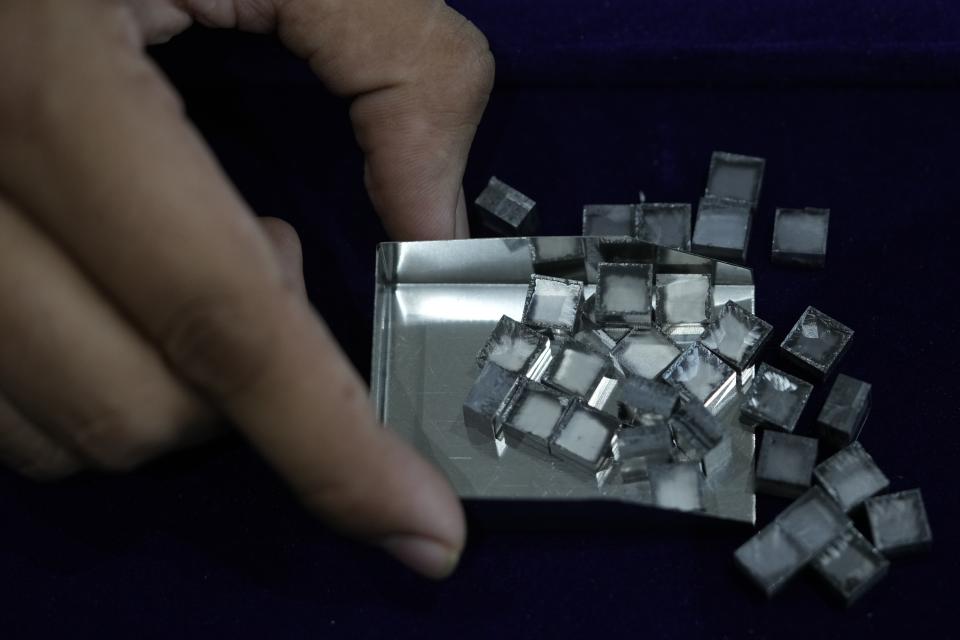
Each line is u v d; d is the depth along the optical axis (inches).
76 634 54.1
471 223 66.6
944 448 55.8
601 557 54.0
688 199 66.2
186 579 55.2
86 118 39.2
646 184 66.7
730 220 62.4
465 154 62.9
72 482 57.8
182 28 61.0
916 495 52.4
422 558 46.6
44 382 44.9
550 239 58.2
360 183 66.9
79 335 43.6
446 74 61.1
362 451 43.3
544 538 54.7
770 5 68.5
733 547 53.7
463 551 54.5
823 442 56.8
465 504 49.7
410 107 60.9
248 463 57.8
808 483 53.4
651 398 54.1
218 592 54.7
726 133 67.6
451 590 53.8
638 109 68.8
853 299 61.0
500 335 58.8
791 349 58.0
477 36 63.8
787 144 66.8
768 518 54.6
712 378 57.4
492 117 69.1
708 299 59.6
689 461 54.9
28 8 40.8
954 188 64.1
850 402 54.7
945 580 52.1
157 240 39.4
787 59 67.0
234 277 40.1
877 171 65.2
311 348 41.9
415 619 53.2
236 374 41.3
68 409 46.1
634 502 48.8
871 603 51.8
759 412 55.4
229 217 40.3
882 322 60.0
